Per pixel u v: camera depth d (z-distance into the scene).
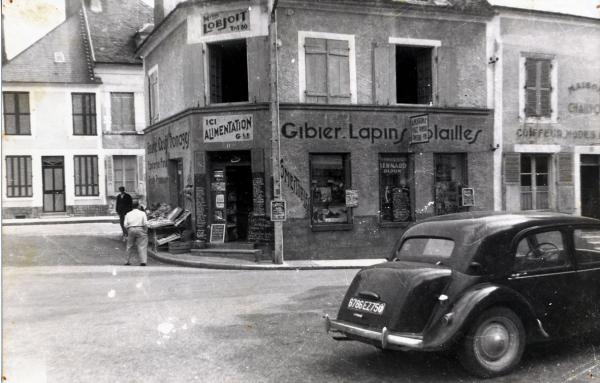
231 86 15.62
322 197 14.23
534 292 4.99
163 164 17.08
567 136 16.22
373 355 5.57
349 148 14.20
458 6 14.93
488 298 4.64
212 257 13.59
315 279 10.68
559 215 5.52
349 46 14.20
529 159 16.05
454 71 15.09
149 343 6.08
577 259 5.31
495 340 4.72
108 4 29.28
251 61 13.80
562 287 5.13
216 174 14.47
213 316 7.34
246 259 13.47
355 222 14.25
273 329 6.65
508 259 4.96
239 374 5.03
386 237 14.51
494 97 15.45
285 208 12.92
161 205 16.88
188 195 14.71
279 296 8.75
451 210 15.23
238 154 14.39
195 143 14.28
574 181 16.22
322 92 14.02
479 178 15.34
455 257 4.95
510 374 4.80
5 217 26.06
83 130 26.98
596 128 16.53
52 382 4.83
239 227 14.67
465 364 4.68
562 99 16.14
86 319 7.21
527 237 5.11
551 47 15.99
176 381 4.86
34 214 26.39
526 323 4.91
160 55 17.23
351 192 14.13
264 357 5.54
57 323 6.99
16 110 26.19
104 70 27.09
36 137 26.42
